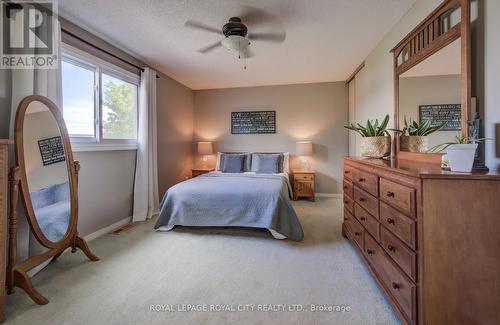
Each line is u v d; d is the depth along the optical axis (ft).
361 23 7.79
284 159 14.79
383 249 5.00
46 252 5.90
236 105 16.34
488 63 4.24
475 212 3.47
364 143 7.88
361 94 11.68
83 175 8.19
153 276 5.97
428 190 3.58
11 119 5.78
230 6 6.86
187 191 9.05
